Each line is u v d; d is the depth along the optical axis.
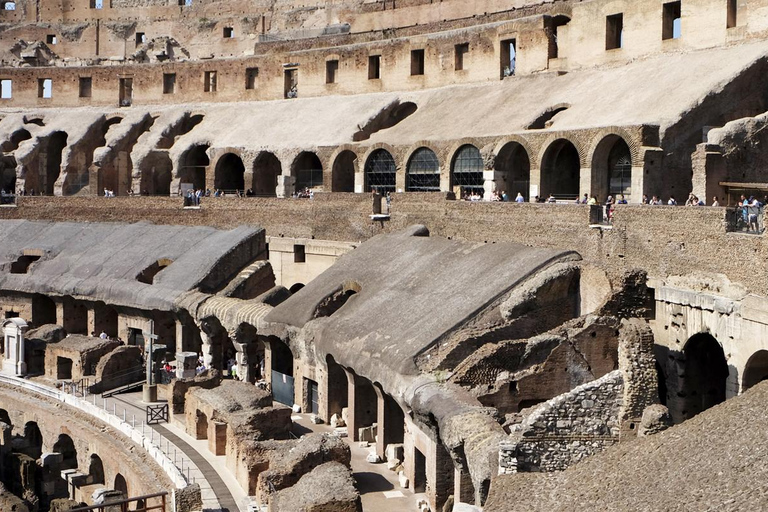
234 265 71.56
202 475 45.75
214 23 113.19
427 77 87.12
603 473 27.05
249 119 95.06
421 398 39.75
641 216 48.06
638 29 71.06
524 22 79.69
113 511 44.31
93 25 118.12
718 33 65.31
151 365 59.88
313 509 34.84
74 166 101.19
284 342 56.59
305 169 88.62
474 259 52.97
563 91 72.62
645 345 35.12
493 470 32.75
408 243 61.47
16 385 65.38
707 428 26.73
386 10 99.56
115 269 74.31
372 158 79.81
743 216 41.72
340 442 41.53
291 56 96.44
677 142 57.34
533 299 44.91
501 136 68.50
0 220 91.62
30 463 55.38
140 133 101.94
